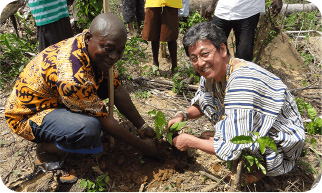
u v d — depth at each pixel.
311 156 2.84
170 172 2.55
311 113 2.67
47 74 2.15
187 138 2.32
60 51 2.15
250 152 2.22
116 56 2.00
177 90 3.79
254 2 3.61
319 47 5.50
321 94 4.07
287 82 4.45
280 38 5.02
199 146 2.29
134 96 3.71
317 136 3.12
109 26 1.91
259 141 1.94
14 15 5.18
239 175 2.29
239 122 2.05
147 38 4.18
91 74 2.14
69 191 2.39
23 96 2.25
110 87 2.45
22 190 2.39
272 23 4.62
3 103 3.45
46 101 2.29
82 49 2.08
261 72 2.13
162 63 4.72
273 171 2.25
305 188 2.47
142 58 4.82
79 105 2.15
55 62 2.14
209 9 4.19
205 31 2.04
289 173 2.60
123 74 4.00
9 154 2.73
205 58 2.07
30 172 2.54
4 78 3.85
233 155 2.11
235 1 3.62
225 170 2.62
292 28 6.45
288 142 2.15
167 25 3.96
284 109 2.22
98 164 2.60
